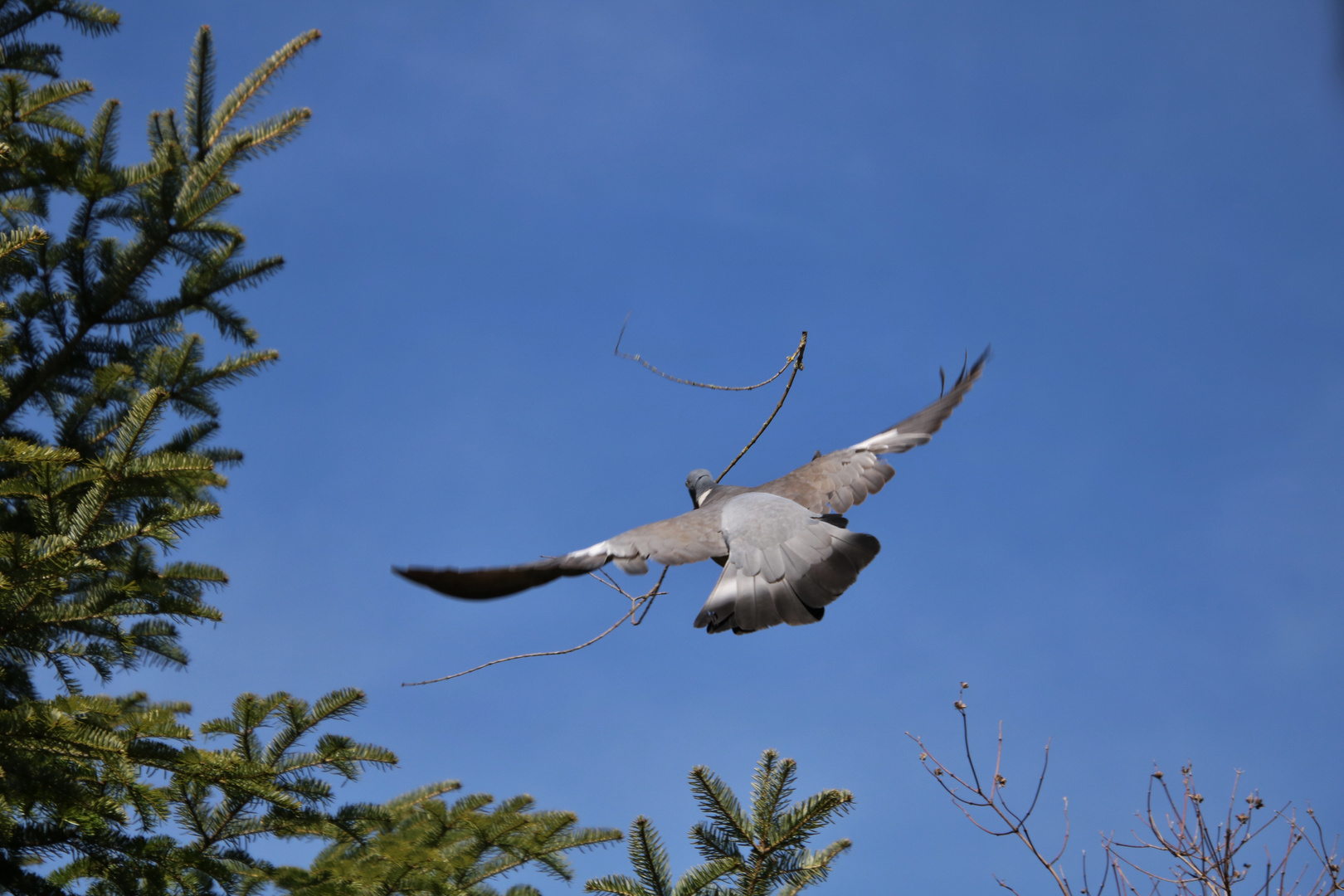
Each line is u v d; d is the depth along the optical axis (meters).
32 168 13.20
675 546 7.27
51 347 14.03
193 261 14.14
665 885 8.45
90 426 13.16
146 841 9.62
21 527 11.59
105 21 14.07
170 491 10.40
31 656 10.88
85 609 10.50
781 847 8.20
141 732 9.36
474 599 6.43
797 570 7.10
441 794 11.08
